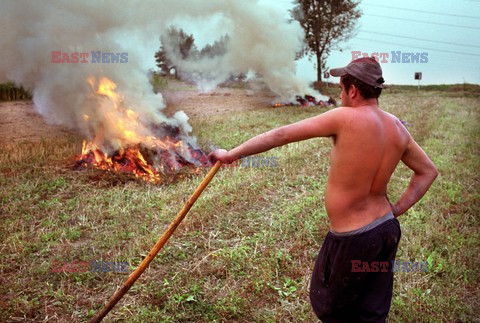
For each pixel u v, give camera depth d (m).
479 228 5.39
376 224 2.61
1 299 3.85
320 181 7.36
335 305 2.72
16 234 5.09
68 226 5.46
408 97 25.98
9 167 7.98
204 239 5.07
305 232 5.15
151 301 3.80
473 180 7.47
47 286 4.04
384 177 2.64
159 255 4.61
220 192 6.58
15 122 12.67
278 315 3.63
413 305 3.70
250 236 5.16
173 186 7.07
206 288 4.00
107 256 4.65
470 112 17.38
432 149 9.91
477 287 4.08
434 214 5.68
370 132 2.55
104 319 3.52
